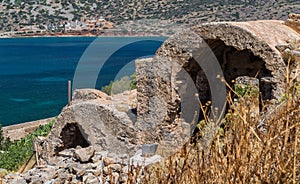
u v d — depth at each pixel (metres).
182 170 3.39
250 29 12.88
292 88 3.48
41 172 10.80
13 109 58.97
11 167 17.44
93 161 10.71
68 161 11.14
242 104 3.46
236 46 12.99
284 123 3.08
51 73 91.19
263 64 12.82
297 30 14.86
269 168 2.85
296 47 12.74
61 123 16.16
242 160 2.92
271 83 12.20
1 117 54.00
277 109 3.44
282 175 2.79
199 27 13.56
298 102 3.08
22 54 126.31
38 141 17.17
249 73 15.98
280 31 13.98
